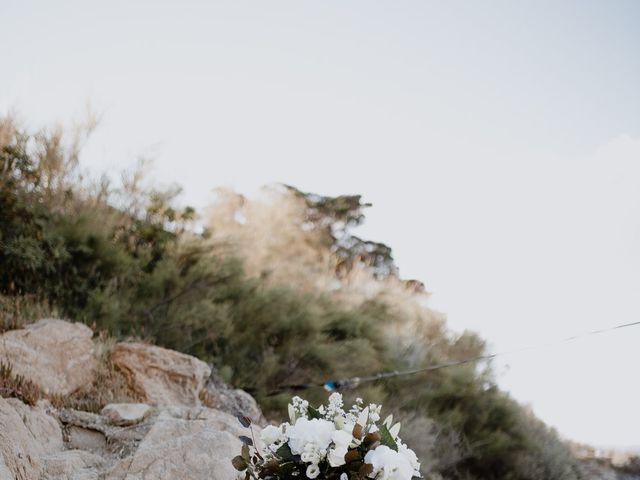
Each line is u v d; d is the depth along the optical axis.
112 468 4.05
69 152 8.95
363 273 15.01
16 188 8.12
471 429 11.38
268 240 14.00
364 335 11.40
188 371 6.60
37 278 7.80
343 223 19.19
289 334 9.88
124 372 6.36
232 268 10.11
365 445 2.68
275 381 9.29
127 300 8.50
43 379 5.46
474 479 10.59
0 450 3.57
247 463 2.86
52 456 4.17
